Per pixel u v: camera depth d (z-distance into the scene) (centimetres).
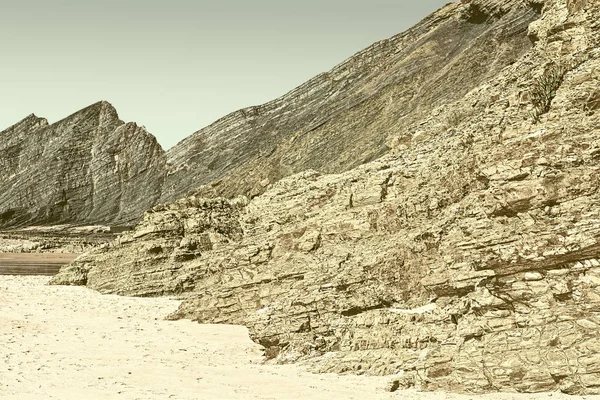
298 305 3506
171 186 17312
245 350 3691
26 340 3825
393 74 11275
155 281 6003
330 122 11250
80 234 16188
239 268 4600
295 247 4450
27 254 12344
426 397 2595
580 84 2886
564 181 2583
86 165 18825
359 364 3067
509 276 2605
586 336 2462
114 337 3991
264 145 15300
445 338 2889
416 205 3878
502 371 2548
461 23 11375
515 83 4681
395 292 3325
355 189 4575
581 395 2423
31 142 19738
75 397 2733
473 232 2777
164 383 2953
